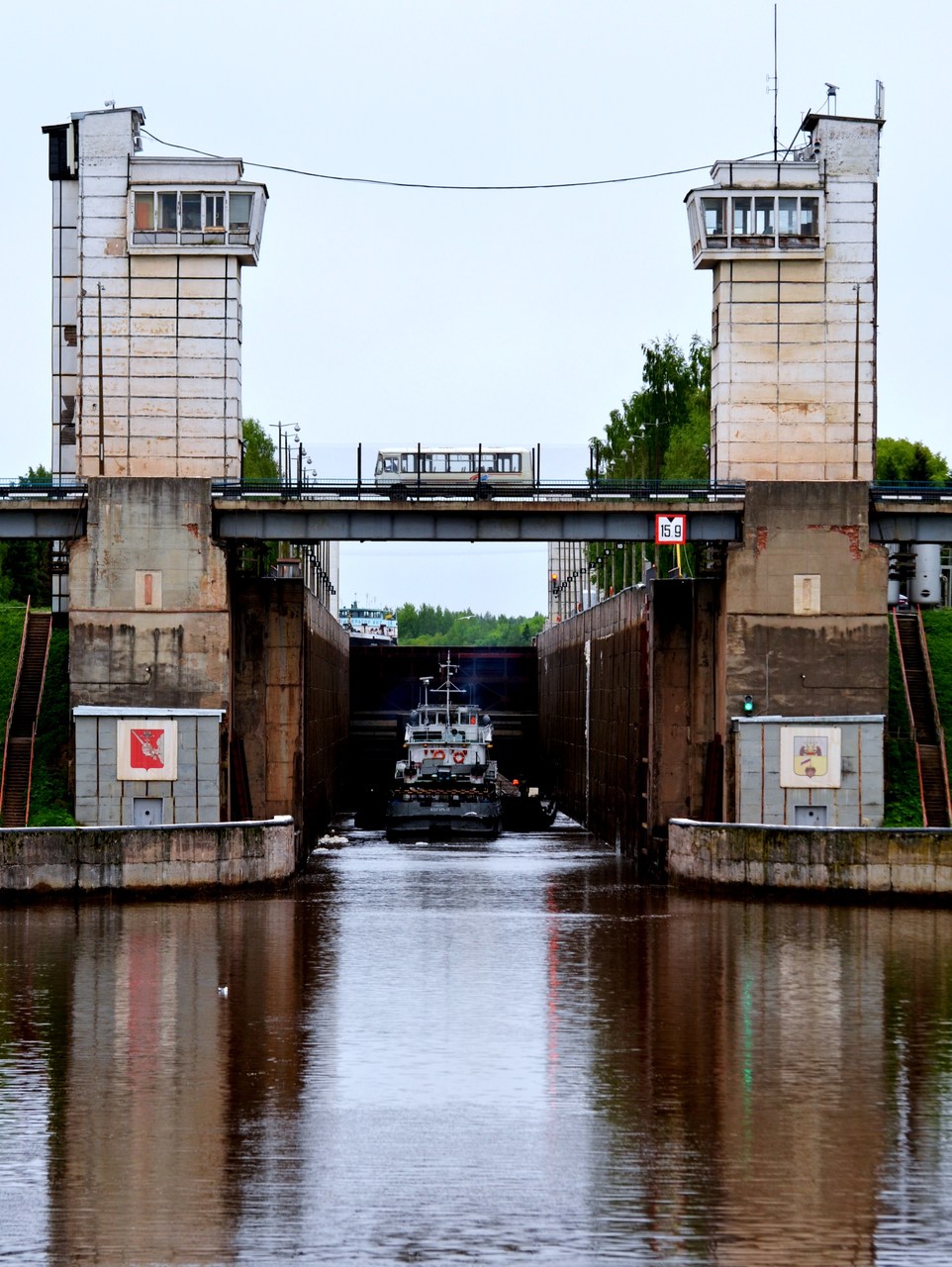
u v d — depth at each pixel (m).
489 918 65.19
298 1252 28.28
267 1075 39.84
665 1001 48.53
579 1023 45.62
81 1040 43.34
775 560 76.62
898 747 81.69
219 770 75.94
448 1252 28.30
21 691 84.81
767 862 70.38
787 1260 28.06
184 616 76.12
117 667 75.94
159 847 68.69
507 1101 37.69
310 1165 32.94
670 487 77.88
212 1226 29.50
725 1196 31.20
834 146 77.00
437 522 76.69
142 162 77.06
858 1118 36.47
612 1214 30.20
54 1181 32.00
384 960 55.06
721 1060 41.47
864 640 76.62
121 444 77.31
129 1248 28.45
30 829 67.38
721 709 79.50
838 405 77.00
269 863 72.56
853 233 77.00
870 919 64.88
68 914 65.12
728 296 77.00
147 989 49.94
